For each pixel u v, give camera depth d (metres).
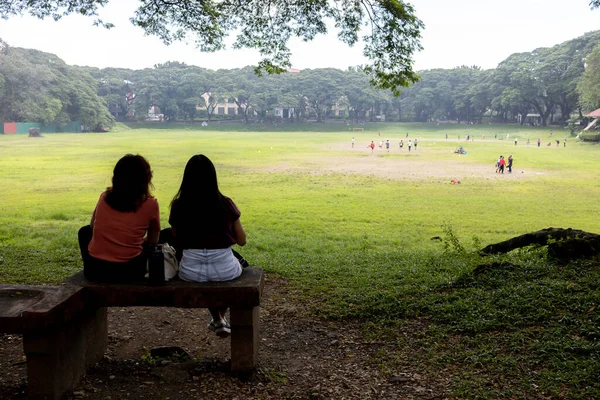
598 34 100.12
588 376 3.99
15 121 102.19
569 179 36.53
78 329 3.93
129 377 4.13
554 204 25.70
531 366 4.34
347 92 131.62
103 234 3.96
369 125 130.00
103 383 3.99
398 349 5.00
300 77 135.12
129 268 3.99
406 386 4.14
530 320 5.30
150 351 4.77
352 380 4.30
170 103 131.62
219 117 142.50
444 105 132.25
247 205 24.66
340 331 5.68
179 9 12.33
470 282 6.88
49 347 3.56
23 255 10.13
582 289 5.92
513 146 74.19
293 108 143.88
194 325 5.84
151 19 12.49
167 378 4.09
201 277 4.04
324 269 9.08
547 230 8.94
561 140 85.06
